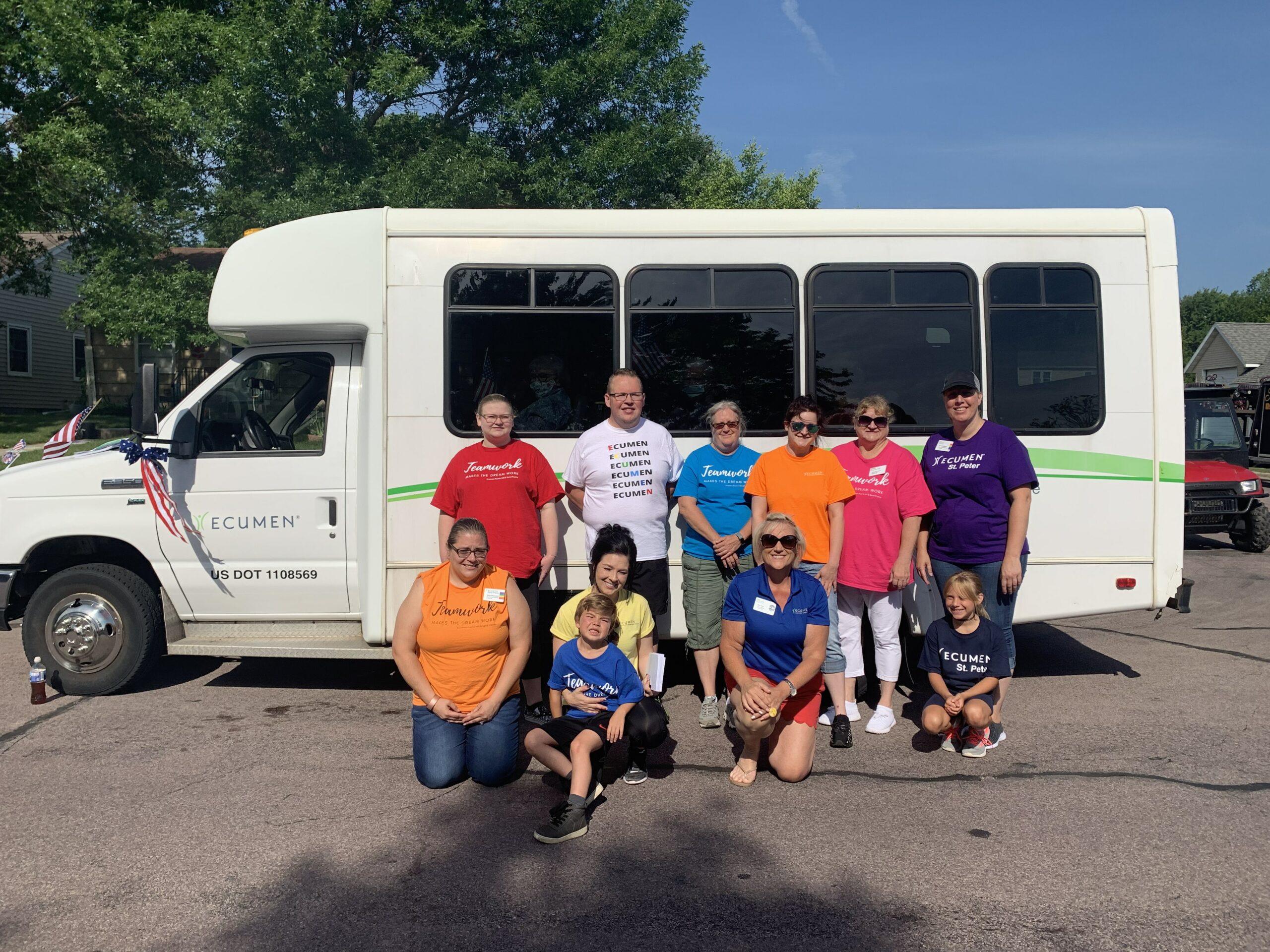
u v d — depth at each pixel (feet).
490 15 72.54
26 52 55.62
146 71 57.67
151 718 18.47
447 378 19.13
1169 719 18.17
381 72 63.21
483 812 14.16
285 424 19.92
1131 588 19.57
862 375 19.53
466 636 14.76
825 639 14.99
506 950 10.37
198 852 12.75
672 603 19.36
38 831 13.37
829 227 19.52
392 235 19.24
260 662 22.94
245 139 57.62
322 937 10.65
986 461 16.99
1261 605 29.50
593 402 19.38
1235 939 10.51
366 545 19.21
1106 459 19.52
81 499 19.54
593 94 74.28
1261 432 74.84
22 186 58.03
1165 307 19.62
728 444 17.87
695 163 83.15
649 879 12.01
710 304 19.44
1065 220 19.63
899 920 10.95
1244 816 13.75
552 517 17.70
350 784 15.23
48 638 19.60
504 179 69.10
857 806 14.26
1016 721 18.16
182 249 76.95
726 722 16.16
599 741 14.15
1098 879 11.88
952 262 19.53
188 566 19.61
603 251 19.38
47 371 92.27
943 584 17.62
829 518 17.06
